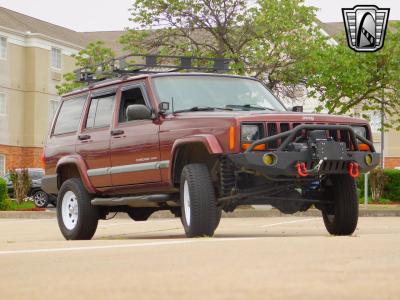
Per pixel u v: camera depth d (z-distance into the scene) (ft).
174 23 113.80
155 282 15.10
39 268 18.81
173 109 37.19
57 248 26.37
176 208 43.04
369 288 13.56
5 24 180.55
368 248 22.91
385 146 193.06
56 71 191.01
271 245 24.48
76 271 17.88
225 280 15.25
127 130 38.91
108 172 39.91
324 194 37.83
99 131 40.91
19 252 24.63
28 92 184.75
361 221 63.67
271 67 109.81
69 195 42.70
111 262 19.99
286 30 110.73
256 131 33.60
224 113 34.47
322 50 110.01
